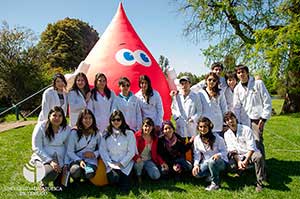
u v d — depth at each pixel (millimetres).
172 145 5062
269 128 10984
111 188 4730
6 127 11297
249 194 4559
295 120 13594
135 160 4852
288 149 7496
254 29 16875
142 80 5410
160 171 5012
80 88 5277
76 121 5242
